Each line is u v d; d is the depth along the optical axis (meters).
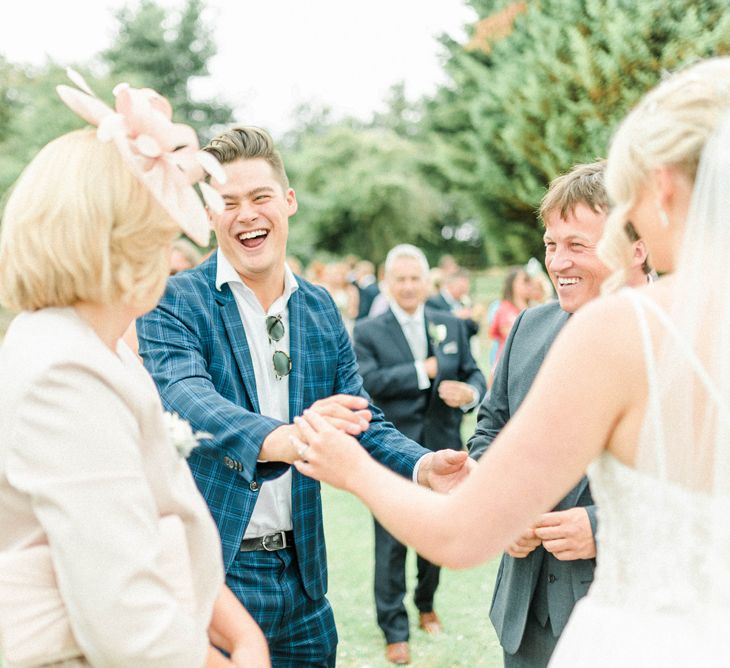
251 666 1.56
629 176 1.39
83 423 1.27
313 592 2.51
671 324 1.31
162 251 1.42
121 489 1.28
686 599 1.33
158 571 1.30
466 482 1.42
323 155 40.12
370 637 4.48
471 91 20.67
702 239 1.30
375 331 4.76
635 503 1.35
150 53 36.25
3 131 24.08
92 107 1.38
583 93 13.70
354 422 1.74
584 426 1.33
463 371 4.82
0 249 1.38
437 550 1.42
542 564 2.27
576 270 2.24
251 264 2.48
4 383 1.29
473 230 41.94
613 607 1.42
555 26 13.99
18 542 1.32
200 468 2.39
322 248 39.84
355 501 7.13
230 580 2.41
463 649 4.23
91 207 1.34
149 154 1.33
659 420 1.30
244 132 2.53
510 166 16.89
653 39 12.85
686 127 1.32
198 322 2.43
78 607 1.25
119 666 1.26
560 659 1.47
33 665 1.29
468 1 20.80
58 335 1.32
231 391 2.45
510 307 8.05
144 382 1.54
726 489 1.30
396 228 38.91
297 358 2.54
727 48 12.26
